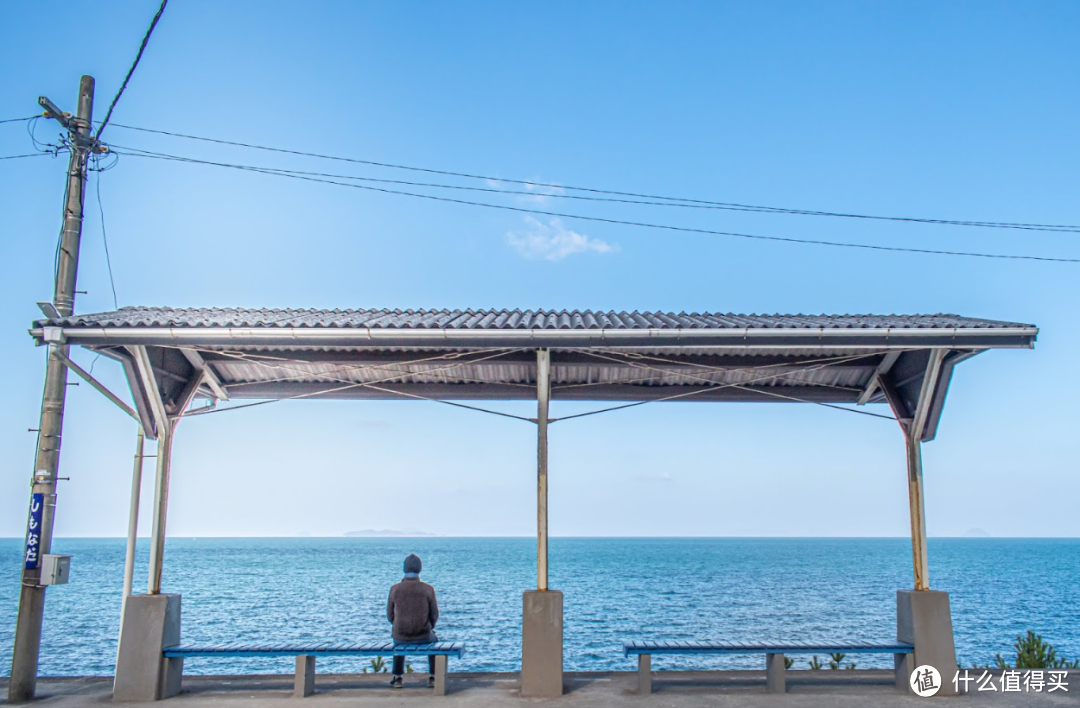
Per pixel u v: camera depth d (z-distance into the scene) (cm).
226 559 10825
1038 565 9381
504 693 793
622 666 1998
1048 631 2864
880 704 746
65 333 723
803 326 745
